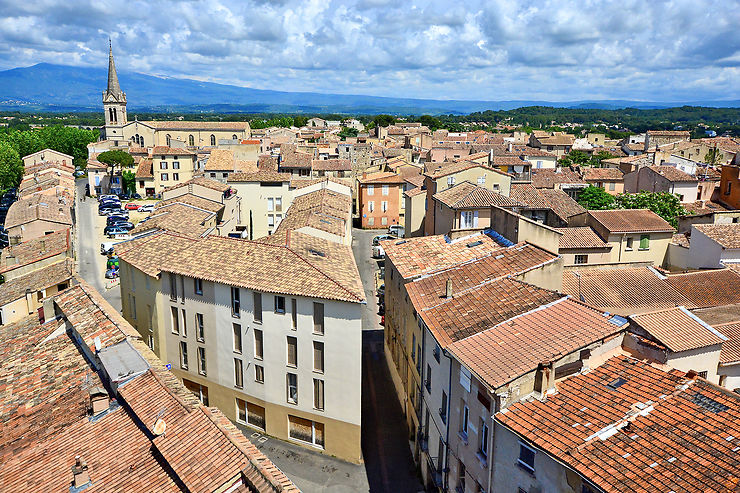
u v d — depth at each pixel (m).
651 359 30.17
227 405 47.41
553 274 39.41
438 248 49.34
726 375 33.28
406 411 46.59
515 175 104.44
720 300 45.53
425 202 79.50
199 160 144.62
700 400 24.53
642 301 45.19
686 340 30.42
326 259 48.12
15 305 46.78
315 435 43.97
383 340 63.59
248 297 43.78
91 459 27.64
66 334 41.22
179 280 47.50
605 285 47.56
